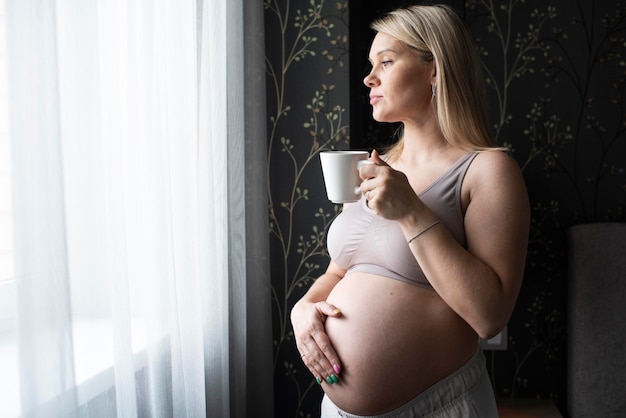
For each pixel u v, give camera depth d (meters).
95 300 0.97
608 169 2.28
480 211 1.16
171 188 1.32
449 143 1.29
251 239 1.95
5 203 0.82
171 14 1.32
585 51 2.27
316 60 2.01
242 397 1.81
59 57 0.92
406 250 1.21
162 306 1.21
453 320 1.21
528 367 2.34
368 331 1.23
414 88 1.27
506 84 2.32
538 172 2.32
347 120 2.00
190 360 1.37
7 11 0.79
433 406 1.22
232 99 1.75
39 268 0.83
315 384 2.05
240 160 1.77
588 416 2.10
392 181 1.07
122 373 1.03
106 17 1.02
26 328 0.81
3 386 0.81
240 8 1.75
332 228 1.37
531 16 2.29
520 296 2.33
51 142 0.84
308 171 2.02
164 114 1.24
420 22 1.27
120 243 1.02
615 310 2.08
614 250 2.09
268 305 1.99
